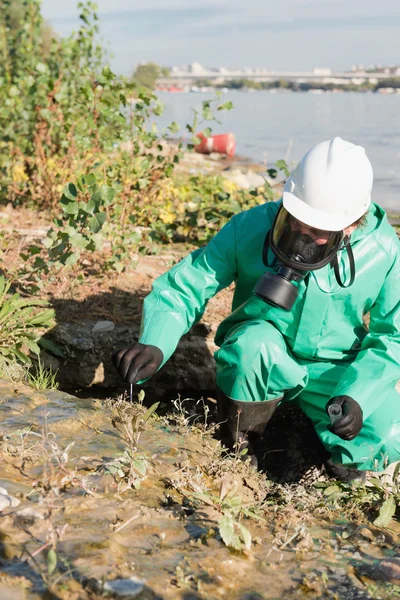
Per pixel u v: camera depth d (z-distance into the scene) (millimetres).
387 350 3631
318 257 3449
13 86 8430
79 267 5867
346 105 59094
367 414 3518
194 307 3744
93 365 4930
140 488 2996
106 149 7422
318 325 3646
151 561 2449
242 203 7844
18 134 8961
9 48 10875
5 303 4668
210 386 5008
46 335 4902
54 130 8531
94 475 3008
